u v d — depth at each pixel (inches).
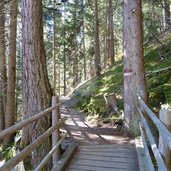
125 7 327.3
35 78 259.8
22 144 265.7
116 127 377.1
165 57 529.3
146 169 189.6
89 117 490.6
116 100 442.9
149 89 420.2
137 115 312.3
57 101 235.6
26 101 263.1
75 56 1296.8
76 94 851.4
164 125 105.7
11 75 420.2
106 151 256.7
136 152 248.5
